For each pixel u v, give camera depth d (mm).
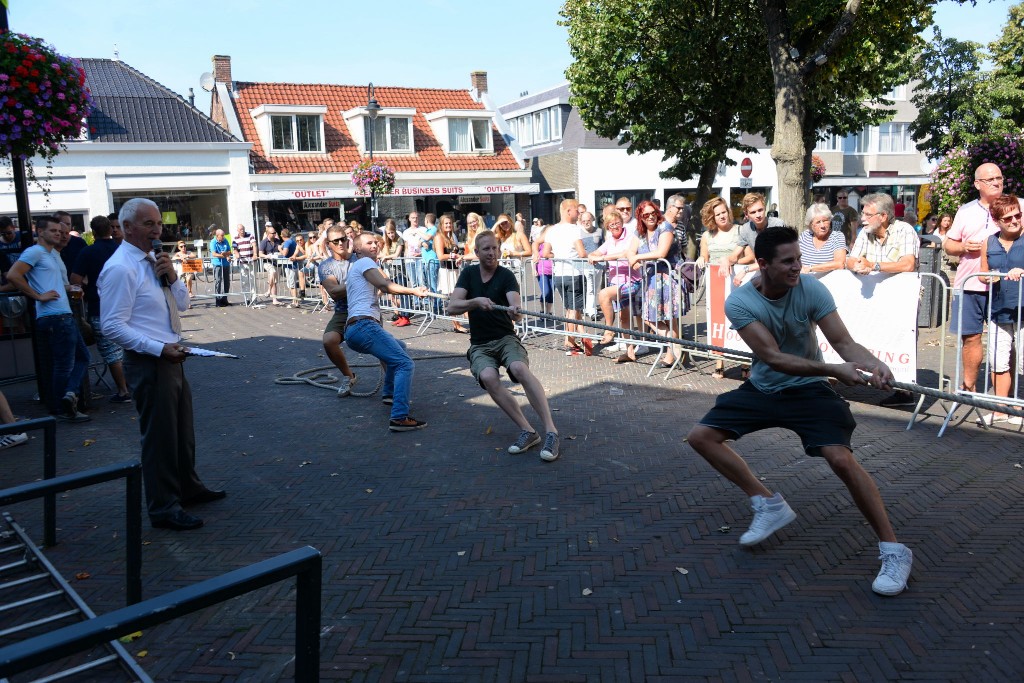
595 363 9102
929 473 5105
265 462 5887
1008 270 5914
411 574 3943
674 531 4355
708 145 18641
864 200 6391
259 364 10000
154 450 4555
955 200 17203
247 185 27016
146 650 3322
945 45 24375
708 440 4004
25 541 4215
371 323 6738
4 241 8984
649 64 17312
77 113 6773
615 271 8938
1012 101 23797
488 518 4633
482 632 3379
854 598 3559
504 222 11289
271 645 3342
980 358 6297
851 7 10227
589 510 4699
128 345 4402
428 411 7203
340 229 8336
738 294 3807
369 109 23875
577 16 18016
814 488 4914
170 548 4355
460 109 31844
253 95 29188
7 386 8367
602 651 3209
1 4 3457
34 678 3156
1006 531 4191
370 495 5094
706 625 3375
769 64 16672
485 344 5980
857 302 6504
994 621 3322
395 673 3102
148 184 25531
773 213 9750
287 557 2271
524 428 5859
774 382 3881
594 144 33125
